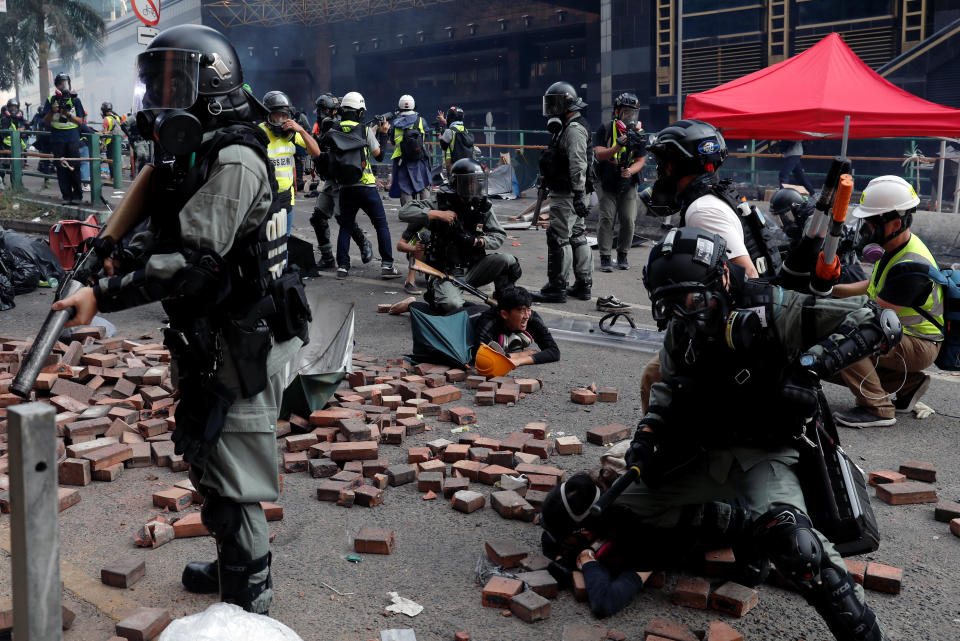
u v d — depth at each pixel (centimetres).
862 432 482
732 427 257
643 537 287
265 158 240
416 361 598
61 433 438
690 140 345
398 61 5481
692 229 251
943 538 354
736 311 243
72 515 360
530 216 1453
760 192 1712
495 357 552
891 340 237
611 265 1009
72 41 4559
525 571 318
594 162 898
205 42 234
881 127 739
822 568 240
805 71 779
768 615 291
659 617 290
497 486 399
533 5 4553
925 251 477
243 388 242
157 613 274
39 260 838
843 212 252
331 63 5441
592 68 4206
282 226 255
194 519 342
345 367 491
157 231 247
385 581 313
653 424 267
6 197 1370
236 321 240
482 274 679
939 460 439
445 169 1547
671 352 264
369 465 407
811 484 269
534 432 464
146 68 232
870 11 2402
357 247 1138
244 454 255
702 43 2866
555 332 705
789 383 251
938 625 288
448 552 336
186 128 224
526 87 4981
